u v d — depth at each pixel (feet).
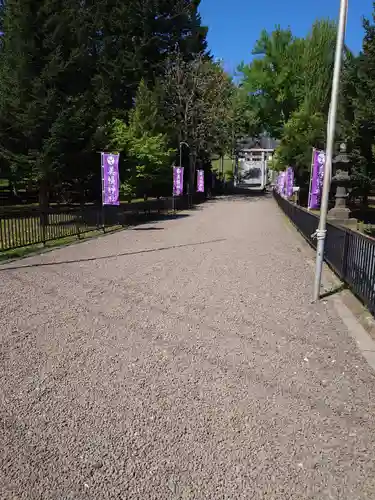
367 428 9.91
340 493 7.83
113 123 73.61
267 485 8.01
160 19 130.52
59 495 7.73
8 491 7.81
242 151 242.58
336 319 18.08
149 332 16.35
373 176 67.21
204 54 152.76
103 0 122.52
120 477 8.20
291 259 33.19
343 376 12.62
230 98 163.43
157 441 9.32
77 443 9.23
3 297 21.08
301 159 102.27
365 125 56.65
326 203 20.08
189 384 12.02
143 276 26.32
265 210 101.19
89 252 35.88
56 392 11.48
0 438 9.39
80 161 56.34
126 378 12.37
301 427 9.91
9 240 35.04
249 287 23.73
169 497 7.70
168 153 97.55
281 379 12.39
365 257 19.99
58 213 42.32
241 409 10.68
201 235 49.37
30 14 53.57
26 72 53.42
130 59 124.98
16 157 52.65
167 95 133.69
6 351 14.30
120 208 59.57
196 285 24.13
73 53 55.21
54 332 16.20
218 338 15.78
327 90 103.96
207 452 8.95
